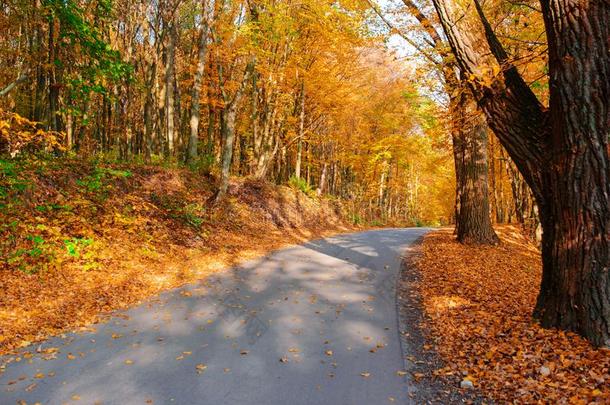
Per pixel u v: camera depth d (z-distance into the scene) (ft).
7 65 50.14
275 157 101.30
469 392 13.76
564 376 13.43
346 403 13.21
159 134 69.97
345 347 18.03
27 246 26.55
